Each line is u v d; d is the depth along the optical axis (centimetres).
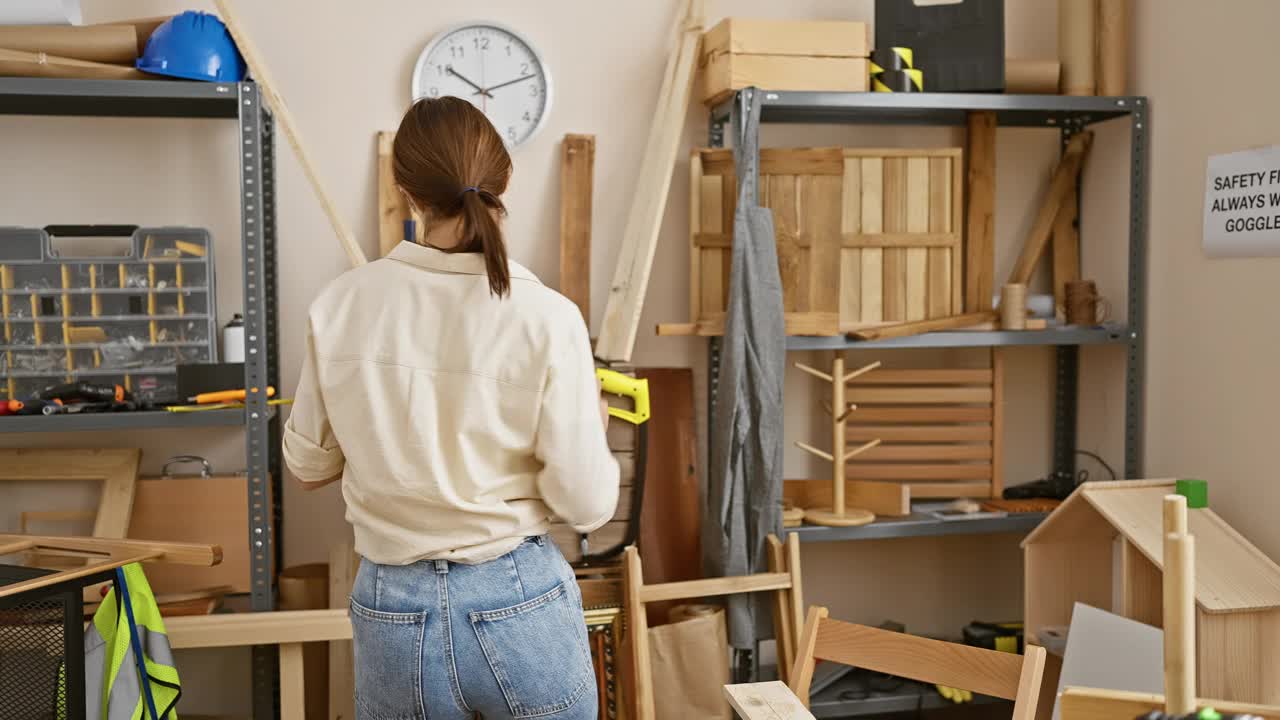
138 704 221
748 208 271
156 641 229
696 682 266
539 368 148
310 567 292
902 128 324
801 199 288
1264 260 254
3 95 256
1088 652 242
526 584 154
